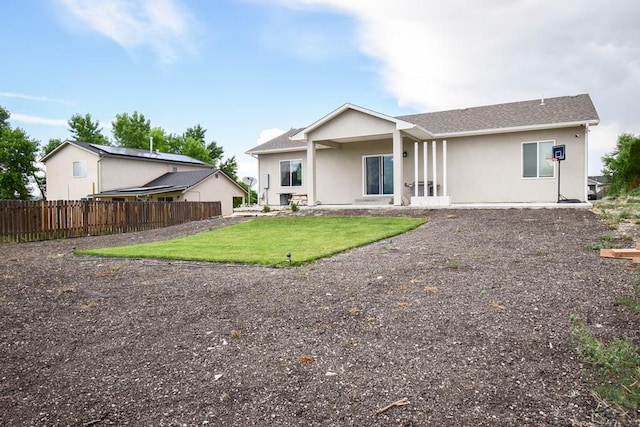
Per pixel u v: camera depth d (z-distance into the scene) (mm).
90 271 6961
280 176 19391
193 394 2703
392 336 3598
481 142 15359
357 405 2514
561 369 2881
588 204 12203
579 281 4965
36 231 14039
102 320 4277
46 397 2703
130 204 17453
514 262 6164
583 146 13875
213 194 31953
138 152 32625
